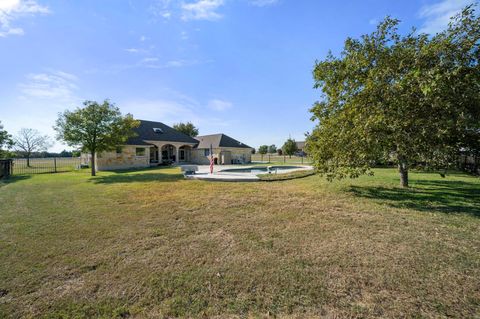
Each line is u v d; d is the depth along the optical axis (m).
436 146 5.24
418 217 4.92
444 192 7.48
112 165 19.72
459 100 4.66
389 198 6.78
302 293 2.34
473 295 2.26
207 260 3.08
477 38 4.81
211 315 2.07
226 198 6.94
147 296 2.33
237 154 30.11
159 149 25.38
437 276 2.61
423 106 5.08
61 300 2.28
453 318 1.96
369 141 5.64
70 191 8.35
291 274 2.70
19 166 21.61
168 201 6.57
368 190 8.09
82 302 2.25
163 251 3.37
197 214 5.29
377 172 14.12
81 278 2.66
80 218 5.02
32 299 2.29
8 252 3.35
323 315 2.04
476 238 3.73
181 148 30.28
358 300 2.21
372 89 5.67
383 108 5.50
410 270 2.75
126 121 14.51
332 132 6.98
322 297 2.27
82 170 18.66
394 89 5.35
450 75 4.53
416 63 5.21
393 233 4.00
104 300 2.27
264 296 2.30
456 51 4.90
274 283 2.52
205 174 13.35
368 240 3.70
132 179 11.78
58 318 2.04
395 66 5.88
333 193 7.66
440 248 3.36
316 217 5.01
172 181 10.83
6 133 15.63
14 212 5.52
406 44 6.43
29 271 2.81
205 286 2.48
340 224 4.52
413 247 3.41
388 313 2.03
